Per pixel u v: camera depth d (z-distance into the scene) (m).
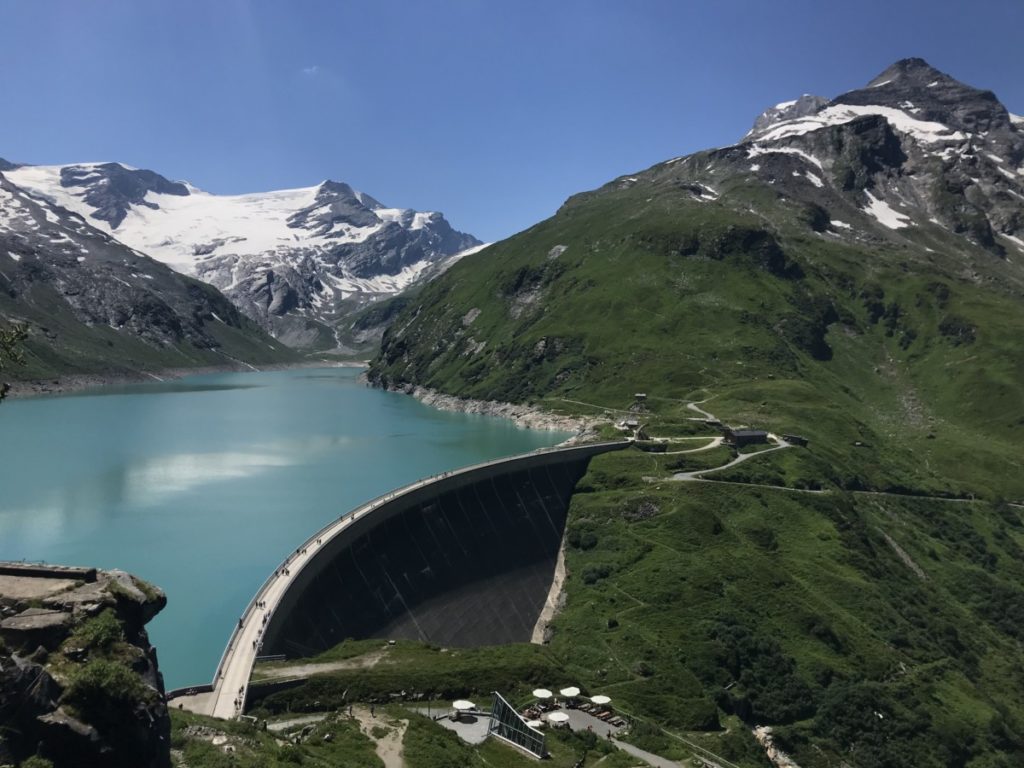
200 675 117.75
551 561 188.25
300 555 121.62
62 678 46.34
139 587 57.06
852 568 189.50
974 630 186.75
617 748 94.38
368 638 125.81
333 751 70.12
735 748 120.19
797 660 150.38
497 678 110.12
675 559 175.62
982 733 142.50
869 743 134.25
